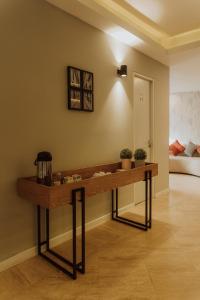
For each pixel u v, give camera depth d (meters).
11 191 2.21
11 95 2.18
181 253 2.43
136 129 3.94
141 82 4.04
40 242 2.44
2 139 2.13
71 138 2.77
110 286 1.93
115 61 3.35
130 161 3.20
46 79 2.47
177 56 4.07
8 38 2.13
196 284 1.94
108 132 3.30
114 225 3.16
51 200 1.92
